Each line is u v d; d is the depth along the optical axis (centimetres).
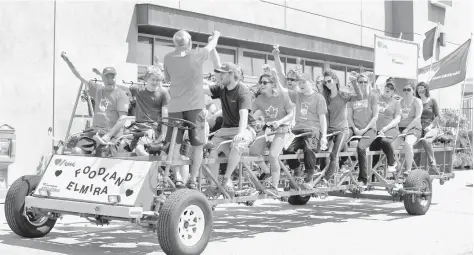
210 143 714
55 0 1138
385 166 984
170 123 670
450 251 688
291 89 887
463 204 1095
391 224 872
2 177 1052
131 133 754
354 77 884
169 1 1317
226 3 1446
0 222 831
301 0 1661
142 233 777
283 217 940
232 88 722
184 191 622
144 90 803
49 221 737
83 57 1176
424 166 1076
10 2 1084
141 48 1328
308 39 1645
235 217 938
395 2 2044
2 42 1075
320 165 882
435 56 2158
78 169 673
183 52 668
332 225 861
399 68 1410
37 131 1113
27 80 1103
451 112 1734
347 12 1828
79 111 1167
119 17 1228
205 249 675
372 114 947
